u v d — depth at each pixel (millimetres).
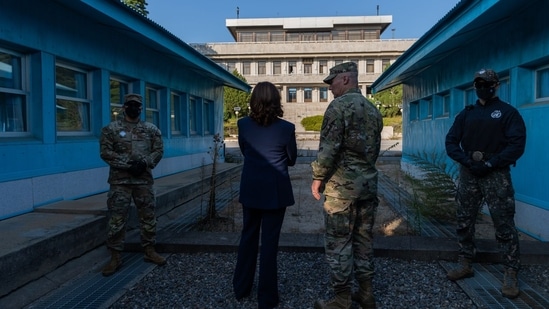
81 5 4941
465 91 7137
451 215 5250
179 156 9531
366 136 2744
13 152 4449
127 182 3736
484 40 5809
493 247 3936
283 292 3279
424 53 6539
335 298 2850
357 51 47375
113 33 6457
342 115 2676
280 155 3014
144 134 3848
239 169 11750
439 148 8039
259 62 49156
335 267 2762
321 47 47812
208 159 11906
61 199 5215
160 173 8453
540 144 4473
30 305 3066
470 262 3449
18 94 4762
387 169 11961
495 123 3168
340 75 2859
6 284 3068
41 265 3439
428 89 9008
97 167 6012
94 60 5945
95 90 6172
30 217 4387
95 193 5949
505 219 3145
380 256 4043
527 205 4711
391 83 10648
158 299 3162
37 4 4773
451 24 5301
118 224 3695
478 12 4578
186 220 5852
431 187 5379
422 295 3199
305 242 4309
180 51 7816
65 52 5289
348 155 2752
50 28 4996
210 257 4137
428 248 4004
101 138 3711
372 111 2820
